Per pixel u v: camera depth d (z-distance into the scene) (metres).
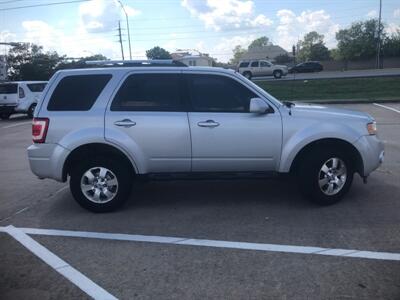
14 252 4.93
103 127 5.99
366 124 6.23
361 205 6.16
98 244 5.07
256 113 6.02
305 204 6.30
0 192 7.61
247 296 3.79
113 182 6.11
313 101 27.05
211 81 6.11
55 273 4.37
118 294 3.91
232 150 6.06
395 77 34.16
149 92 6.10
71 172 6.10
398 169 8.26
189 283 4.06
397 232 5.13
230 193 6.95
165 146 6.03
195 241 5.05
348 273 4.15
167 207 6.34
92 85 6.12
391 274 4.11
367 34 87.56
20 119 23.22
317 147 6.14
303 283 3.98
